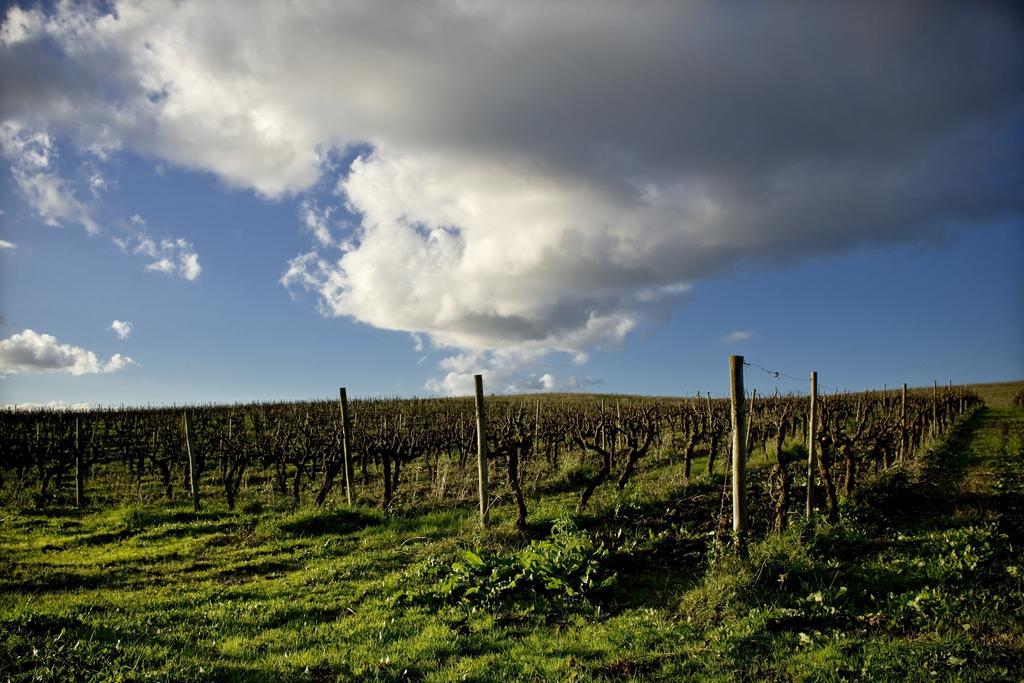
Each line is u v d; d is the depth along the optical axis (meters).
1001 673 6.72
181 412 45.38
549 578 10.73
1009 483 15.86
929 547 10.95
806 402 29.80
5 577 12.41
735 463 10.87
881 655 7.33
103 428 36.84
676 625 9.00
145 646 8.62
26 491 21.69
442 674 7.80
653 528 14.20
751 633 8.31
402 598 10.85
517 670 7.84
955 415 37.31
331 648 8.89
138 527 16.89
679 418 34.34
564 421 33.72
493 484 21.38
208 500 21.38
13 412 37.78
